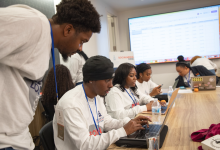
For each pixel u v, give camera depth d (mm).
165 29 4988
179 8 4965
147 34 5125
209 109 1650
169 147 975
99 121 1269
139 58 5266
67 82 1916
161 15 4977
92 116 1198
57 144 1091
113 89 1788
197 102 1962
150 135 983
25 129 843
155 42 5098
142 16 5102
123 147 1037
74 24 761
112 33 5453
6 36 589
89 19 778
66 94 1128
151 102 1835
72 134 991
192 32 4816
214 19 4645
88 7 784
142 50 5215
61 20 760
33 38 658
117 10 5340
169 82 5184
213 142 885
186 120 1390
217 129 1024
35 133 2182
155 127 1231
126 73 1861
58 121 1075
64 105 1040
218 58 4746
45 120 2258
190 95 2379
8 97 696
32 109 803
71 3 759
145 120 1271
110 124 1333
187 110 1677
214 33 4684
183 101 2068
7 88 691
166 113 1521
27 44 648
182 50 4934
